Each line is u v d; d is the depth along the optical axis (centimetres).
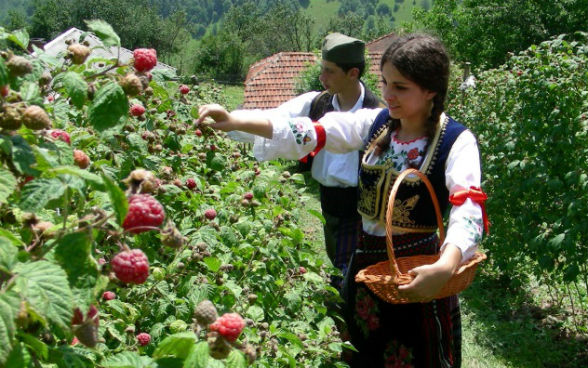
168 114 256
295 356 234
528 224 443
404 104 217
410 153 227
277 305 253
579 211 389
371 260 243
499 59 2406
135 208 103
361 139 250
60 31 4847
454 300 243
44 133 119
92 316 109
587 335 426
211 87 670
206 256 205
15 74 112
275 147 239
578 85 411
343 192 308
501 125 493
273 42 4794
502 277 511
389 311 240
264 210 272
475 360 393
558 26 2372
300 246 292
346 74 314
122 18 4800
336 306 284
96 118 113
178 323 182
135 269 103
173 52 5016
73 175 107
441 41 216
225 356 112
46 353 104
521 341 416
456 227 199
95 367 132
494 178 493
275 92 1623
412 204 227
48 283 93
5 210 125
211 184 305
